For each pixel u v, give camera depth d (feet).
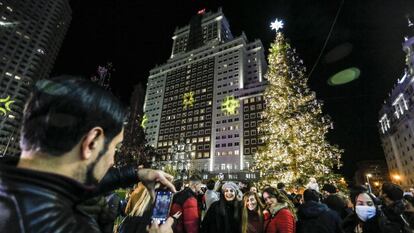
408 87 188.75
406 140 198.08
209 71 336.90
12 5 268.41
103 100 2.61
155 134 344.08
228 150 270.46
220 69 326.65
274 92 66.08
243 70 307.58
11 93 246.27
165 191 5.43
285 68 69.00
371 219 12.21
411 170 192.85
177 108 343.05
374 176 271.69
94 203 3.71
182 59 380.78
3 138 217.36
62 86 2.46
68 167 2.32
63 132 2.27
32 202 1.91
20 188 1.95
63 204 2.11
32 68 273.54
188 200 12.94
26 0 284.20
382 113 247.29
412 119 186.60
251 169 71.46
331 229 11.59
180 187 18.21
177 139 317.01
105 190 3.86
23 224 1.77
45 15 303.07
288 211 12.68
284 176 57.06
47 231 1.82
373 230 12.03
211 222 13.78
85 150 2.40
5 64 249.96
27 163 2.30
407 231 10.44
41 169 2.24
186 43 418.51
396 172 223.92
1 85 240.94
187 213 12.42
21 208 1.85
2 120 221.46
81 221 2.27
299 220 12.75
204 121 305.53
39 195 1.97
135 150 220.43
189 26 427.74
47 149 2.28
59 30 327.67
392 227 10.68
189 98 335.88
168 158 308.19
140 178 4.55
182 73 368.68
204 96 322.75
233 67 314.96
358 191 14.17
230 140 274.16
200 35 398.21
